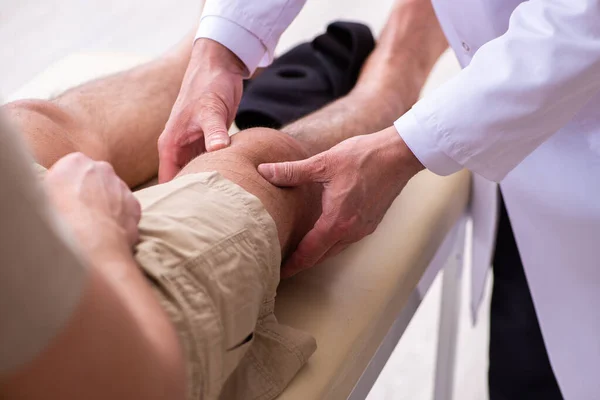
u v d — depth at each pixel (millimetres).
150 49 2322
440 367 1395
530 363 1308
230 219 727
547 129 854
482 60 826
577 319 1054
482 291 1324
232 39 991
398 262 968
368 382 967
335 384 820
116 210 588
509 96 809
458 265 1312
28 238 370
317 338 847
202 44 1001
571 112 852
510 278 1293
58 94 1098
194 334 638
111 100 1051
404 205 1075
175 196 733
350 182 831
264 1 987
